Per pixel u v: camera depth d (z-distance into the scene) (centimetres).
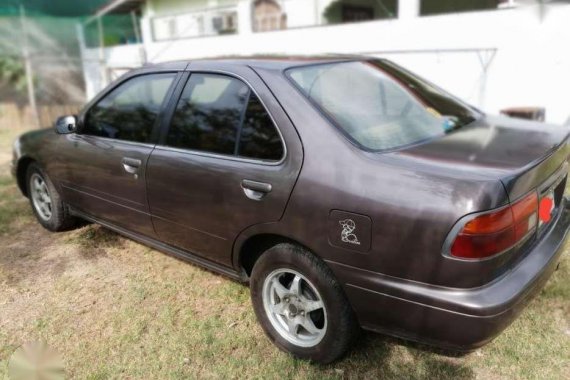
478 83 746
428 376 246
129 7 1450
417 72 807
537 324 277
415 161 218
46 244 416
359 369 253
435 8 872
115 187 340
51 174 402
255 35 1017
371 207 210
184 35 1281
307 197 228
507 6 697
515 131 274
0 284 354
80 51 1411
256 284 266
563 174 263
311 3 1030
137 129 326
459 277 196
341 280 226
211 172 270
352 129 239
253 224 253
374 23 838
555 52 668
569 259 334
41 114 1184
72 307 322
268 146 249
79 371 263
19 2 1255
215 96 282
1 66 1358
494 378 243
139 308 318
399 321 215
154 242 339
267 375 253
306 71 270
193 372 258
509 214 198
